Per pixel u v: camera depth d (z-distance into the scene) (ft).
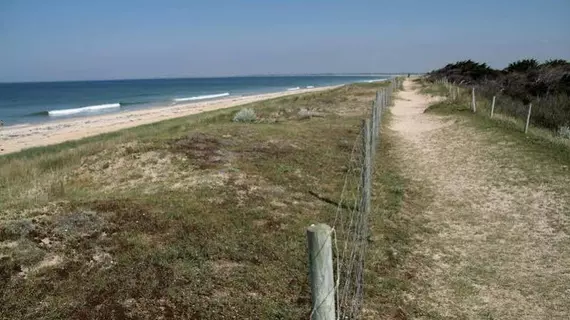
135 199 25.45
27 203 24.36
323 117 68.03
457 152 43.06
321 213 25.96
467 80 147.95
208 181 29.91
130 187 30.50
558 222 25.72
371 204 28.30
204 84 631.15
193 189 28.45
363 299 17.34
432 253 22.34
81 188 31.42
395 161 41.42
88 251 18.95
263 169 34.27
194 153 37.68
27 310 14.94
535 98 80.79
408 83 220.23
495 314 17.22
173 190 28.48
